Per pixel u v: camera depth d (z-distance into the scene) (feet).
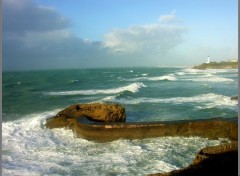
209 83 159.12
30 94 136.67
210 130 46.52
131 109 79.25
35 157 40.63
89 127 49.19
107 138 48.11
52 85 191.72
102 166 36.40
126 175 33.35
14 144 46.47
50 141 48.70
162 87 144.97
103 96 117.70
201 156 30.19
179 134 47.11
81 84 193.88
